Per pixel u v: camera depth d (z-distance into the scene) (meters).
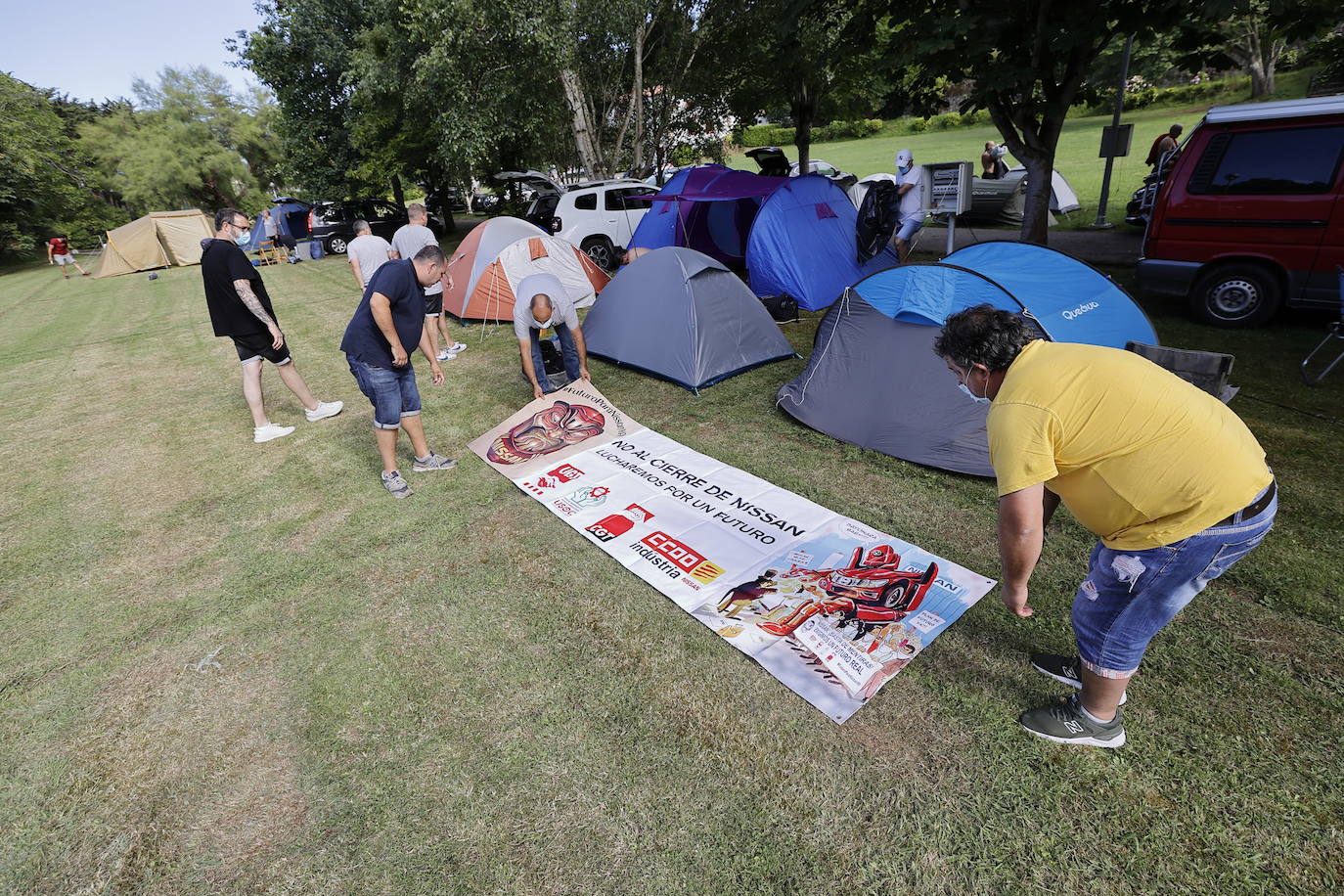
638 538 3.61
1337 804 1.98
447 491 4.29
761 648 2.76
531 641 2.92
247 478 4.71
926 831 2.00
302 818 2.19
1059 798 2.07
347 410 5.96
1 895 2.01
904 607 2.92
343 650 2.95
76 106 40.31
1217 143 5.71
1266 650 2.55
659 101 15.77
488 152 14.06
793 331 7.06
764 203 7.74
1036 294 4.09
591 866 1.97
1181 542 1.71
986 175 13.36
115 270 18.58
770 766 2.24
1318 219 5.33
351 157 19.86
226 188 38.78
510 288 8.11
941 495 3.81
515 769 2.30
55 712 2.72
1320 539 3.15
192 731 2.58
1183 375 3.18
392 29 12.94
